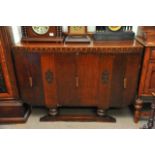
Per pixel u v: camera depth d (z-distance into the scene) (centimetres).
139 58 167
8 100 190
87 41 172
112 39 177
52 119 199
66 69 173
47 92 185
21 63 173
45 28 172
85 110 214
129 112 213
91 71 173
